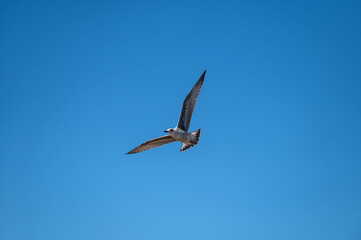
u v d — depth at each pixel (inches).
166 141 1269.7
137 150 1295.5
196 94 1219.9
